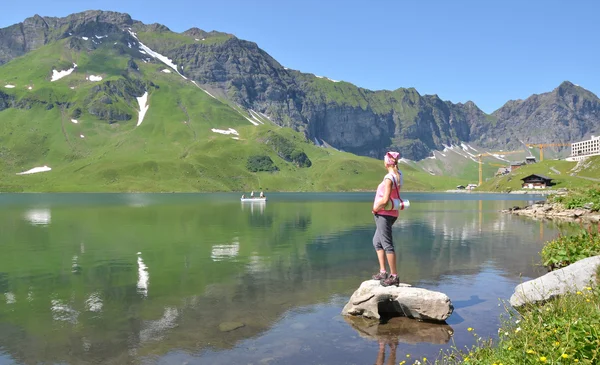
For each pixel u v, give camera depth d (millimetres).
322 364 8320
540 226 36594
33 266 19047
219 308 12266
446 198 150625
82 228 37531
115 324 10820
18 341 9625
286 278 16391
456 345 9219
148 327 10578
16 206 85438
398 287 11523
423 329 10320
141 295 13820
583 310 7785
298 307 12367
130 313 11773
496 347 8320
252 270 18000
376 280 12078
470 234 31328
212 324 10820
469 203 101312
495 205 89625
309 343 9453
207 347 9250
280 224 41656
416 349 9055
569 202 50031
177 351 9039
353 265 19094
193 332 10219
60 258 21234
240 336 9922
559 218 45844
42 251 23672
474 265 18656
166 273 17391
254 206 86875
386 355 8742
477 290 14094
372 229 36219
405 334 9992
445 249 23672
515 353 6742
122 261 20297
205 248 24719
